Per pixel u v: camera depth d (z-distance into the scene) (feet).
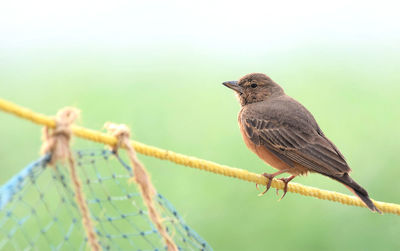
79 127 18.51
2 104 16.20
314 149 33.19
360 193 28.99
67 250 32.76
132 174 19.65
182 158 22.06
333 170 32.07
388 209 28.40
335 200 28.27
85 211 18.16
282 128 34.47
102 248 20.07
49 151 17.15
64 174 19.27
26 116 16.65
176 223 20.58
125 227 35.19
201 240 20.88
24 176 16.63
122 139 19.26
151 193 19.30
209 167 23.39
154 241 34.06
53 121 17.13
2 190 16.30
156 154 21.49
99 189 35.76
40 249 32.14
